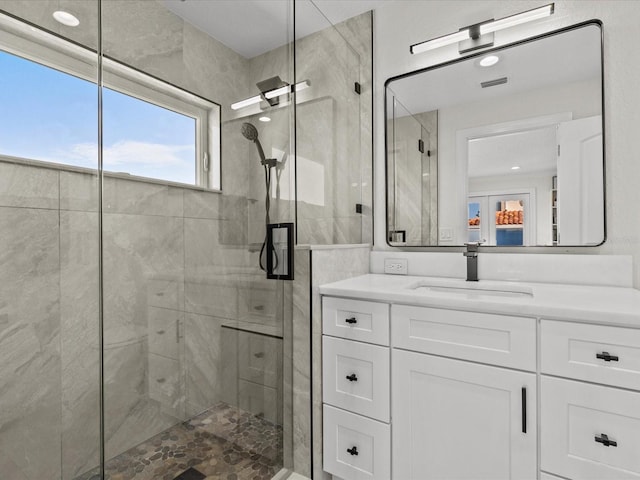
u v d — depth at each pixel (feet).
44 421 3.62
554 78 4.91
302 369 4.89
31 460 3.55
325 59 6.28
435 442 3.91
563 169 4.83
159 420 3.62
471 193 5.52
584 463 3.15
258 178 4.50
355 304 4.45
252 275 4.44
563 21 4.87
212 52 4.06
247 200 4.37
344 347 4.53
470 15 5.58
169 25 3.72
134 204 3.47
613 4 4.56
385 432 4.22
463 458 3.75
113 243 3.42
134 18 3.49
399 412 4.12
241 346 4.33
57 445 3.66
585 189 4.70
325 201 6.14
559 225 4.86
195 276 3.87
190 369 3.84
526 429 3.40
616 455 3.03
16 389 3.50
